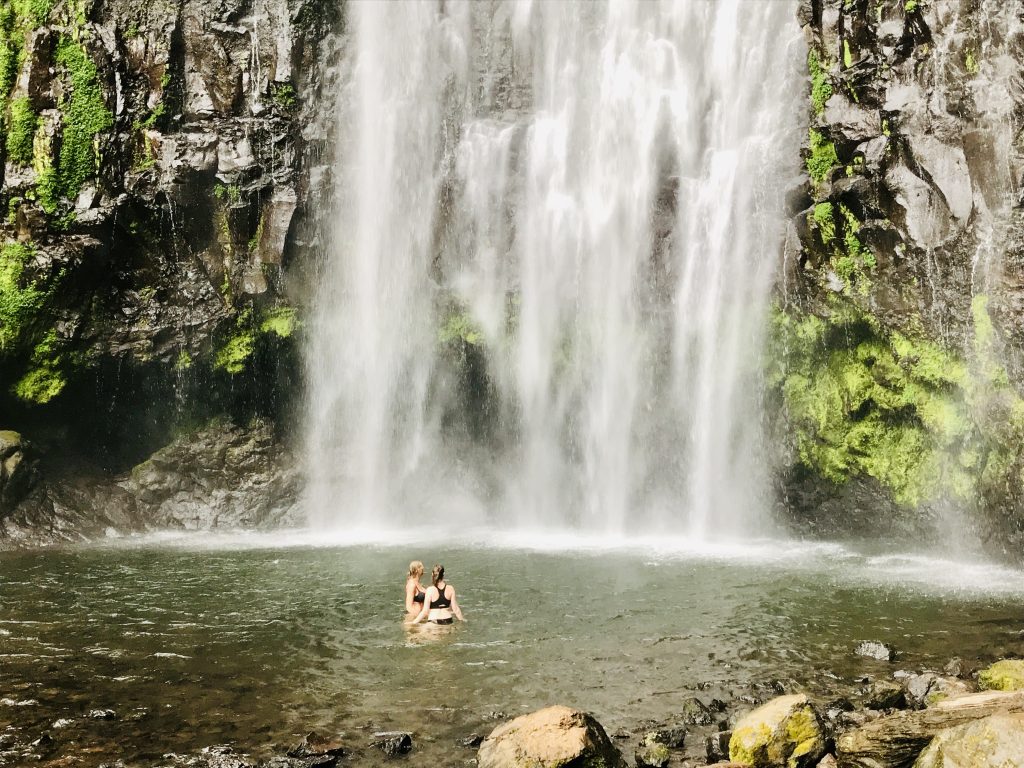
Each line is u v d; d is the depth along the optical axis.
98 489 24.23
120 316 24.03
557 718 7.75
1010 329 17.70
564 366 26.28
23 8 23.30
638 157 25.83
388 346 27.31
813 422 22.58
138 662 11.08
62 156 23.08
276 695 9.78
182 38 25.22
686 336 24.70
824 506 22.81
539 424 26.61
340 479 26.81
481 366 27.06
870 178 20.28
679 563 18.23
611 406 25.69
